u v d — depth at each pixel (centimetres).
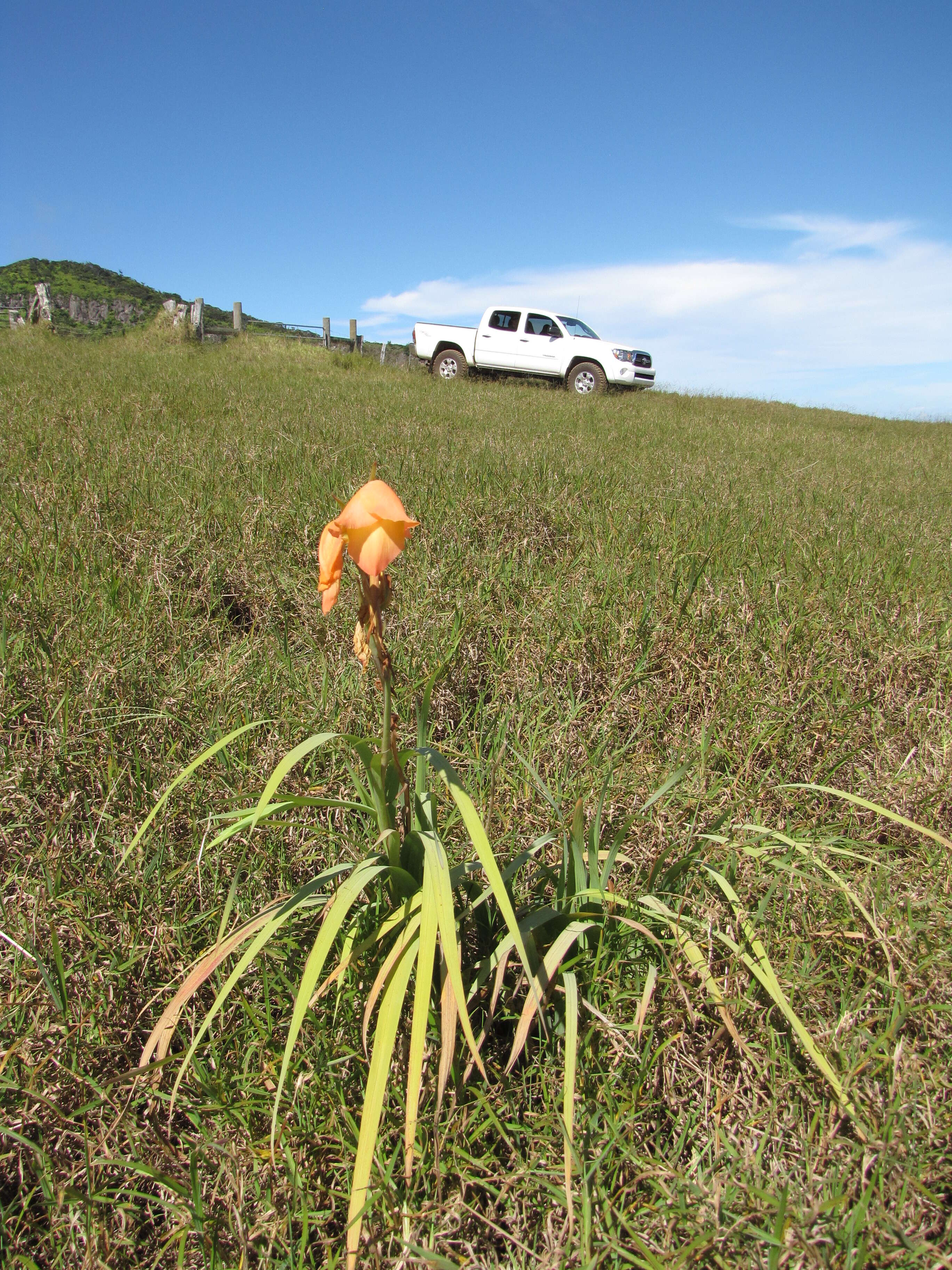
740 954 169
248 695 276
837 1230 133
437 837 165
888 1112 151
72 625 291
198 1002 178
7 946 178
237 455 559
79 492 430
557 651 321
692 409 1614
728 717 295
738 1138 156
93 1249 133
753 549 442
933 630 356
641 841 230
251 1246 139
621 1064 166
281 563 386
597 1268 132
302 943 190
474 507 471
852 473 831
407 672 297
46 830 209
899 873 223
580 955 172
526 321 1861
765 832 202
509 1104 158
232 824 216
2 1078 151
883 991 183
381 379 1614
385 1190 136
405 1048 165
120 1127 154
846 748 283
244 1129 154
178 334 2020
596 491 547
